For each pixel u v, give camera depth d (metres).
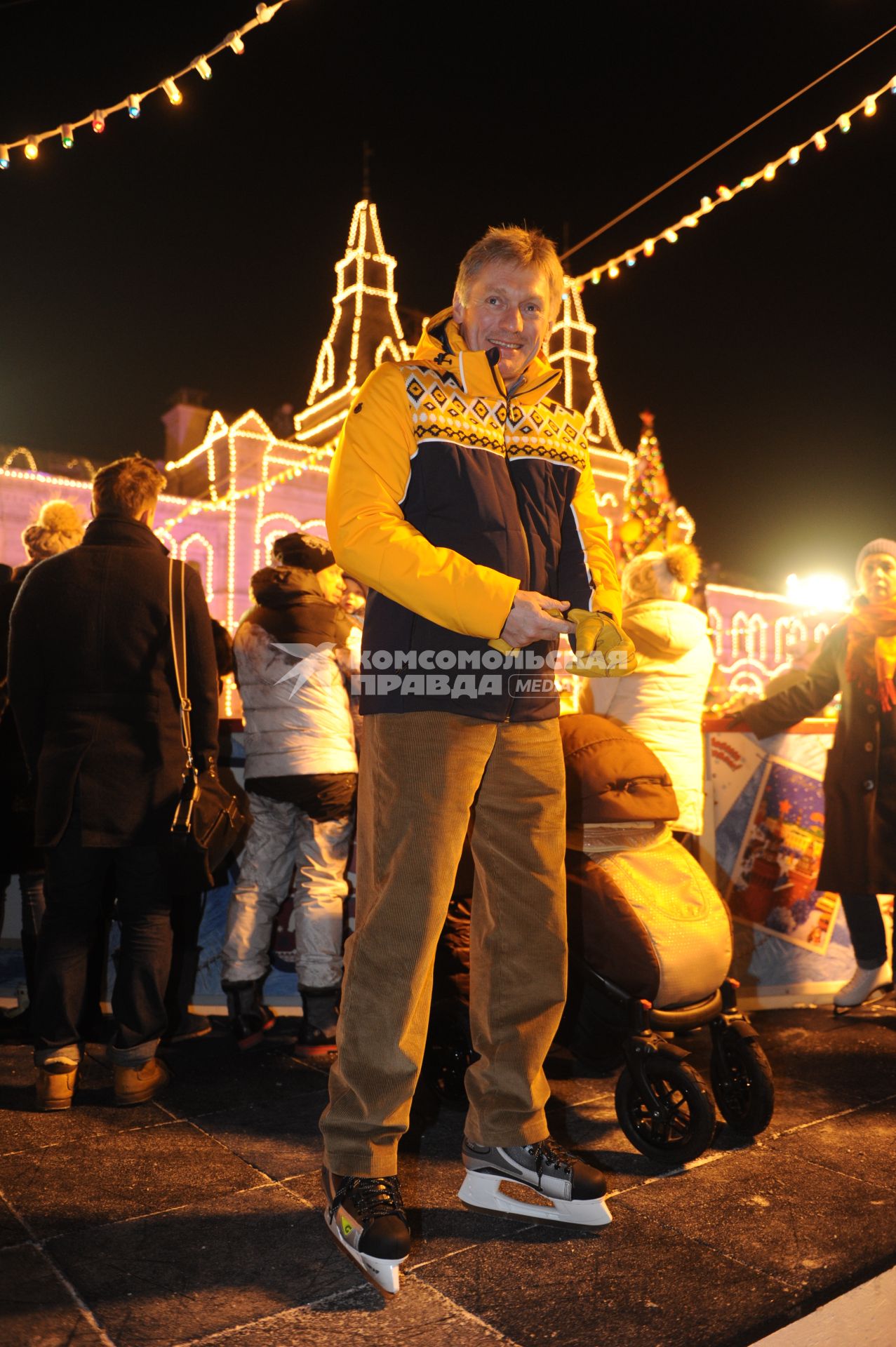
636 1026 2.26
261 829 3.11
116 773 2.45
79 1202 1.96
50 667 2.51
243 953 3.05
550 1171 1.88
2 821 2.96
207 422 20.17
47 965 2.47
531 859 1.88
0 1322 1.53
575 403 21.45
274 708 3.03
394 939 1.72
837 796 3.36
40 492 16.27
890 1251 1.81
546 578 1.86
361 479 1.71
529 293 1.88
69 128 3.57
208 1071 2.83
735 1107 2.36
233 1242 1.80
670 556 3.20
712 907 2.43
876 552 3.53
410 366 1.78
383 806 1.75
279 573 3.12
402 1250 1.61
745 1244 1.83
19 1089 2.62
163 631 2.54
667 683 3.10
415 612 1.70
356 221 19.06
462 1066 2.46
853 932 3.42
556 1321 1.57
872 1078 2.80
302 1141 2.29
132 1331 1.52
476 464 1.78
